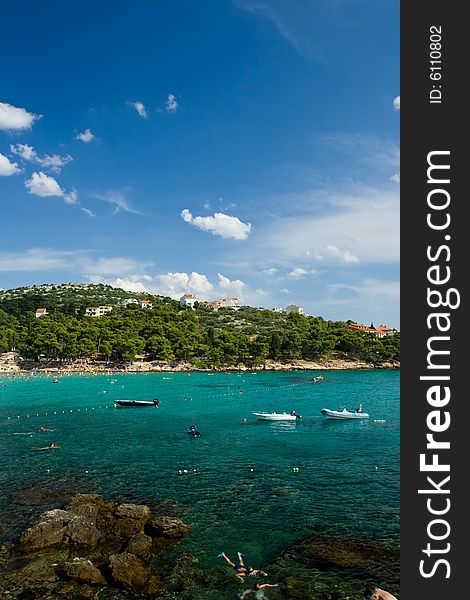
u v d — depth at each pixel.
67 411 71.94
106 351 153.00
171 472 36.91
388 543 23.64
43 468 38.53
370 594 18.73
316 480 34.22
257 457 41.50
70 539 23.95
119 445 47.38
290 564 21.75
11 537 24.95
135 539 23.53
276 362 166.00
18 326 189.62
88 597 19.44
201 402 81.19
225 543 23.97
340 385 109.62
